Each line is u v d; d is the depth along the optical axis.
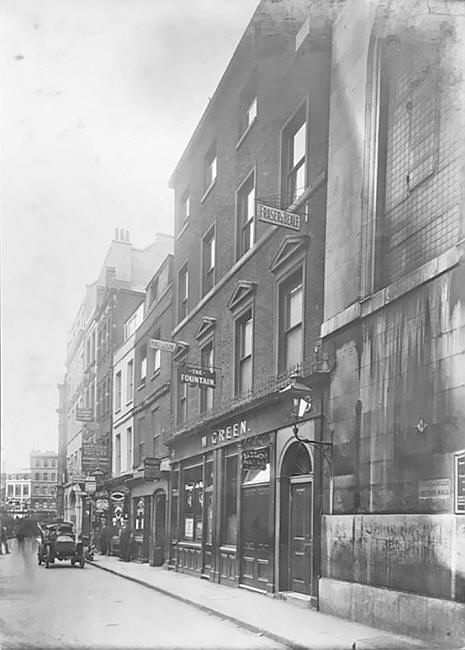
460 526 7.64
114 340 25.06
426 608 7.91
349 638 8.10
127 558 22.23
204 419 16.45
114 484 23.61
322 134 11.91
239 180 15.88
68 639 8.34
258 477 13.44
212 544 15.55
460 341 8.02
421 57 9.80
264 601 11.47
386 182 10.33
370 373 9.67
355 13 11.13
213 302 17.00
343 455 10.13
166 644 8.07
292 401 11.65
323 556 10.36
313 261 11.78
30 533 20.78
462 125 8.80
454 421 7.98
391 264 10.02
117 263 25.50
